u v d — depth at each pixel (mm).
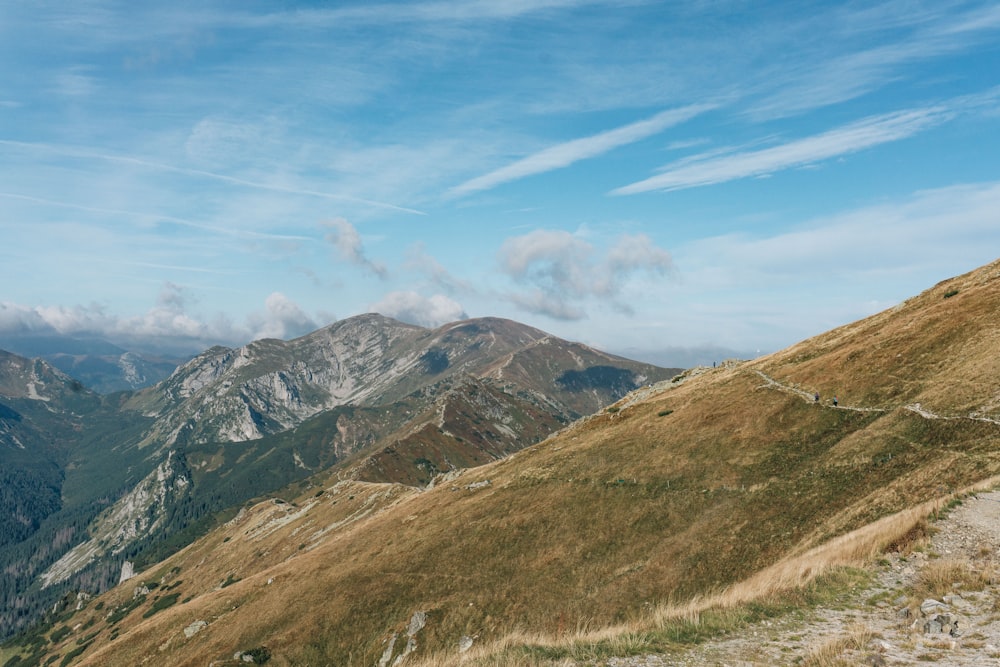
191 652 82562
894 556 25797
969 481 38688
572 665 16812
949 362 60062
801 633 18688
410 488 166750
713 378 99750
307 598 80688
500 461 113062
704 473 67500
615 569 58281
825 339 93750
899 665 14688
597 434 94625
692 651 17703
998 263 80750
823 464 57031
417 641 61188
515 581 63938
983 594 19547
